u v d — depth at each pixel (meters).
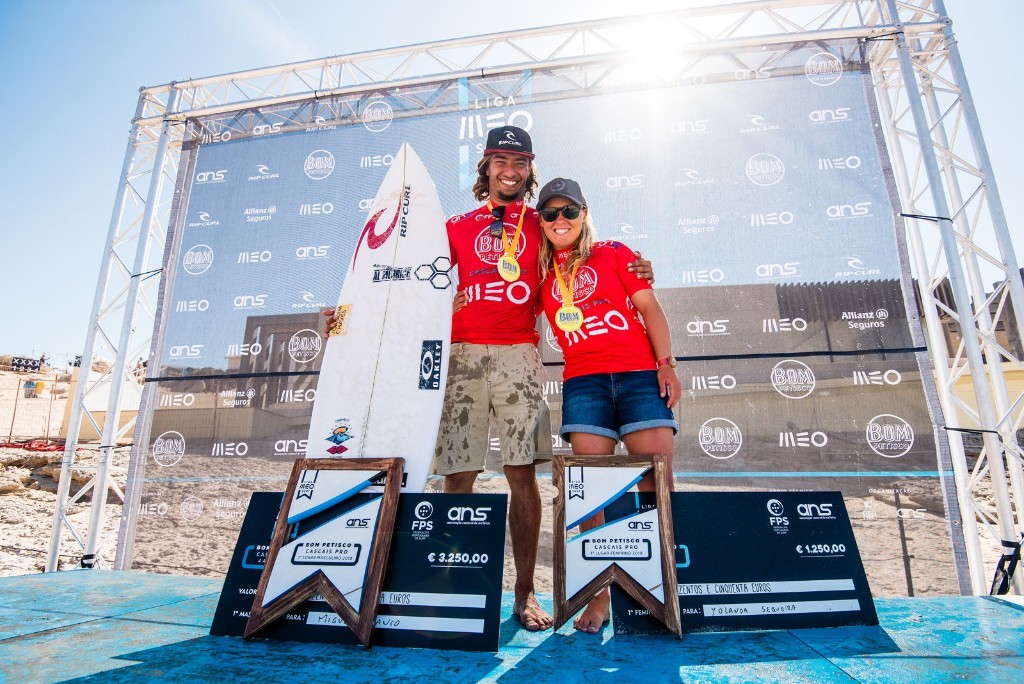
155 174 3.60
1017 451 2.75
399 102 3.53
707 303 3.03
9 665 1.24
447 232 2.19
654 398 1.74
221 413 3.24
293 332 3.30
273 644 1.39
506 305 1.96
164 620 1.65
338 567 1.46
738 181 3.12
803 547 1.55
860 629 1.46
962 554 2.60
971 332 2.81
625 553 1.51
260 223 3.48
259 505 1.67
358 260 2.24
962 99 3.12
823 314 2.94
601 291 1.84
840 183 3.06
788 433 2.87
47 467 8.78
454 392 1.93
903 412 2.80
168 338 3.37
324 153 3.53
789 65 3.22
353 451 1.87
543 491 3.05
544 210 1.86
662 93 3.27
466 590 1.42
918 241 3.40
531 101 3.38
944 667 1.19
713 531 1.57
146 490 3.17
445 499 1.57
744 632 1.44
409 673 1.20
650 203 3.16
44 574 2.34
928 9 3.26
